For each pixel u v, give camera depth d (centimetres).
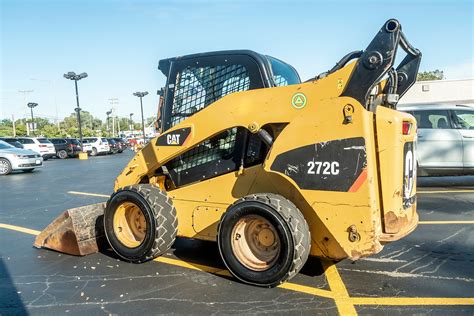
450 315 342
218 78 470
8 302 386
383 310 352
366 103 363
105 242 543
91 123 9750
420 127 951
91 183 1338
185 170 482
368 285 406
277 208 370
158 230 452
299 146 376
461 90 3105
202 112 453
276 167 386
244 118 425
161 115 541
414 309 353
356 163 352
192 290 401
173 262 484
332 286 404
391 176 371
